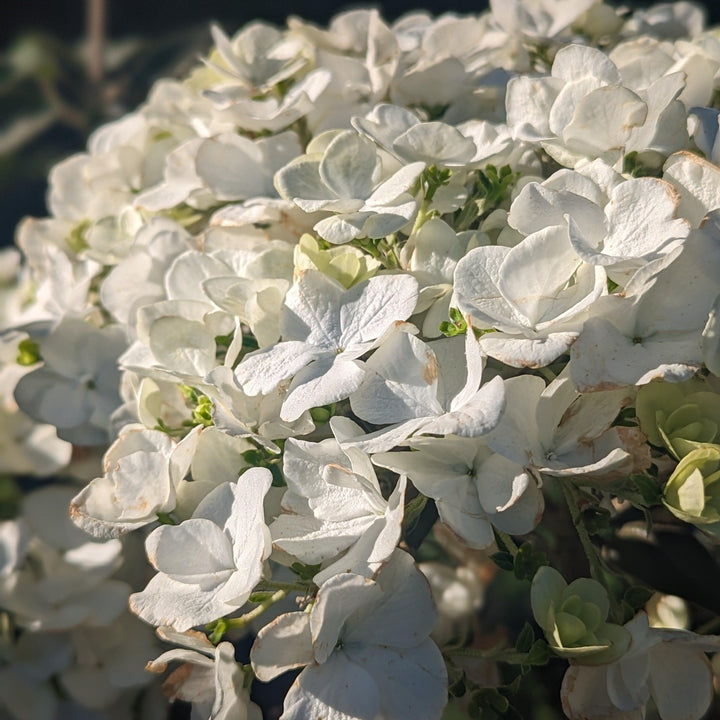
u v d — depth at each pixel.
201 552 0.47
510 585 0.57
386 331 0.46
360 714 0.45
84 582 0.55
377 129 0.50
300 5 0.99
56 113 0.87
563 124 0.51
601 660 0.45
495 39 0.58
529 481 0.46
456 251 0.49
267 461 0.48
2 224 0.92
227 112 0.54
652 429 0.46
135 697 0.55
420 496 0.48
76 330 0.55
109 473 0.49
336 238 0.48
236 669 0.46
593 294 0.45
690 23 0.61
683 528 0.50
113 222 0.56
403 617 0.46
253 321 0.48
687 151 0.49
